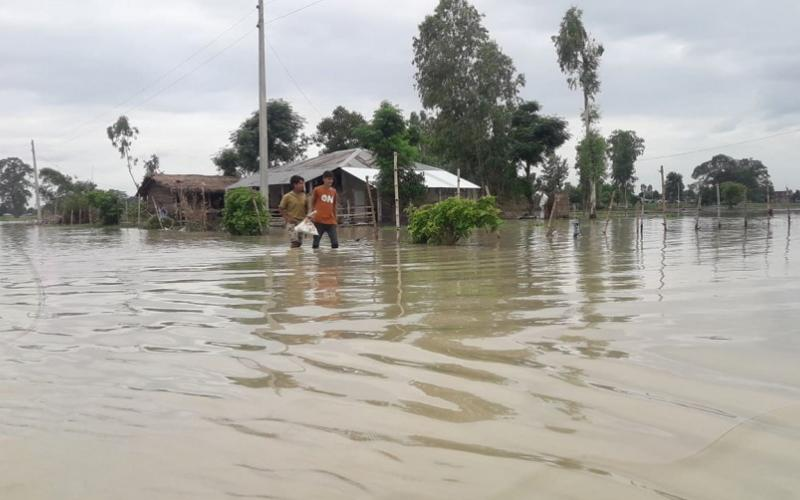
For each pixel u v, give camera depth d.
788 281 6.50
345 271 8.39
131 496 2.00
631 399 2.78
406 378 3.13
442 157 50.09
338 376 3.20
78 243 19.98
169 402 2.87
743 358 3.39
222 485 2.06
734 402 2.71
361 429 2.49
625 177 65.19
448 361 3.43
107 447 2.38
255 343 3.98
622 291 5.92
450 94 46.94
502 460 2.19
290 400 2.85
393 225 32.38
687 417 2.55
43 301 6.14
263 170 28.52
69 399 2.95
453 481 2.05
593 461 2.18
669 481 2.03
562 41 44.00
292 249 13.76
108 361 3.63
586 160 43.56
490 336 4.00
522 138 50.56
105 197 48.00
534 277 7.25
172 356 3.71
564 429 2.46
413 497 1.95
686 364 3.29
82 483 2.10
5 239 24.06
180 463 2.23
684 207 53.81
